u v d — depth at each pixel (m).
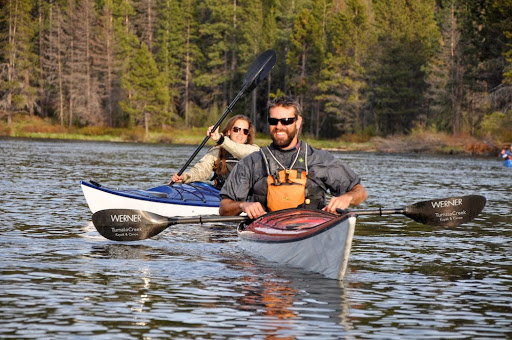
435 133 64.19
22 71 88.62
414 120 82.19
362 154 55.31
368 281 7.46
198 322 5.76
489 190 20.64
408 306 6.44
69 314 5.91
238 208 8.11
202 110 96.12
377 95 82.56
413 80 81.81
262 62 14.24
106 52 91.75
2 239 9.59
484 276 7.90
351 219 7.09
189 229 11.43
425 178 25.58
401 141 61.12
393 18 84.00
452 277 7.80
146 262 8.26
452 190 20.16
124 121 92.44
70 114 90.06
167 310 6.10
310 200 8.40
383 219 13.09
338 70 81.12
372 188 20.05
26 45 89.69
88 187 12.48
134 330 5.51
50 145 52.47
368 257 8.99
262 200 8.47
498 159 48.91
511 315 6.21
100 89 91.44
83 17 91.94
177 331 5.51
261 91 94.81
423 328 5.74
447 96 68.88
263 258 8.60
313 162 8.36
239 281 7.28
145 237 8.68
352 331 5.61
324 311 6.19
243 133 12.68
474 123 64.12
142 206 12.54
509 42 58.78
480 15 60.66
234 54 93.62
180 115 101.38
